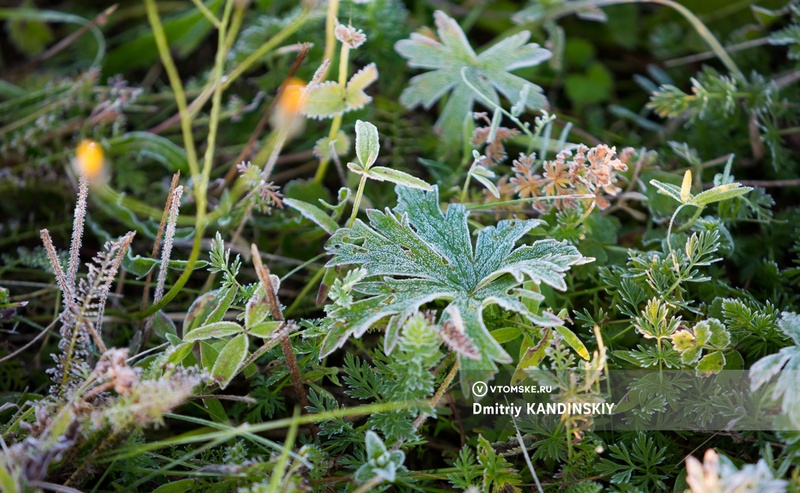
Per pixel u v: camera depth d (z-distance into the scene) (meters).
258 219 0.74
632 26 0.84
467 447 0.65
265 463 0.64
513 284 0.65
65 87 0.78
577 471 0.66
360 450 0.66
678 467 0.66
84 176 0.66
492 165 0.71
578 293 0.69
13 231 0.75
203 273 0.74
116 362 0.63
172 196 0.68
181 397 0.63
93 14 0.86
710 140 0.76
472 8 0.84
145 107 0.78
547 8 0.79
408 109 0.77
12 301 0.73
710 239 0.66
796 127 0.76
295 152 0.79
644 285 0.68
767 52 0.80
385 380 0.66
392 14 0.78
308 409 0.66
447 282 0.65
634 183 0.72
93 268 0.65
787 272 0.70
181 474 0.64
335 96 0.69
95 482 0.67
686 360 0.65
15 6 0.86
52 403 0.64
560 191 0.69
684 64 0.83
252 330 0.65
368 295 0.66
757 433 0.66
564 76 0.82
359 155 0.66
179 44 0.82
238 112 0.77
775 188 0.75
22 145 0.76
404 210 0.67
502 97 0.78
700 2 0.82
